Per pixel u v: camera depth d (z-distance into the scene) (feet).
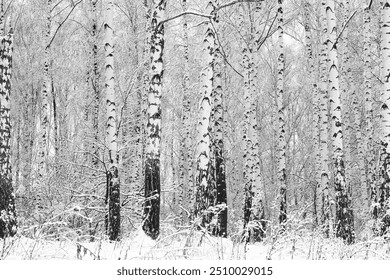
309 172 94.53
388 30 37.86
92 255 24.11
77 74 75.46
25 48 76.79
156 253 24.64
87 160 62.54
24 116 82.17
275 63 84.33
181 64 71.20
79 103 72.08
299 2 70.33
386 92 37.63
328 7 43.45
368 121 60.59
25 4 76.69
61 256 23.70
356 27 74.33
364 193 65.05
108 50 41.14
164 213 74.13
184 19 63.52
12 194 33.81
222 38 64.64
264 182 89.35
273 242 24.59
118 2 70.28
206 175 36.42
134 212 50.93
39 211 47.55
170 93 82.07
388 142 37.35
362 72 76.64
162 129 77.82
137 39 66.33
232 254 22.99
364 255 27.66
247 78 51.47
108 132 40.06
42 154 54.34
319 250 25.46
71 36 78.28
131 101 67.10
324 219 49.47
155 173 35.40
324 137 53.72
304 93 94.12
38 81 78.89
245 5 58.59
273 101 83.51
